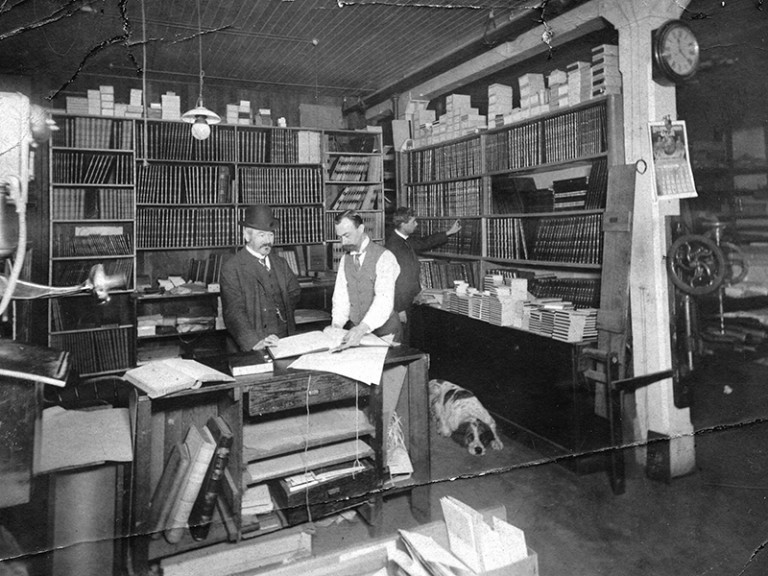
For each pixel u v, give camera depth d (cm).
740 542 245
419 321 514
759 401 365
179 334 477
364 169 602
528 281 436
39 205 413
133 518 175
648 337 337
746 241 398
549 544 246
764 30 362
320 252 593
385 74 524
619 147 345
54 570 160
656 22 328
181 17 306
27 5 207
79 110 430
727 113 387
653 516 270
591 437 333
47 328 403
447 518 129
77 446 172
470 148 498
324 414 226
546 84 446
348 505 218
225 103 534
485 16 385
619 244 336
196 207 500
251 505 196
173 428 206
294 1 325
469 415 373
